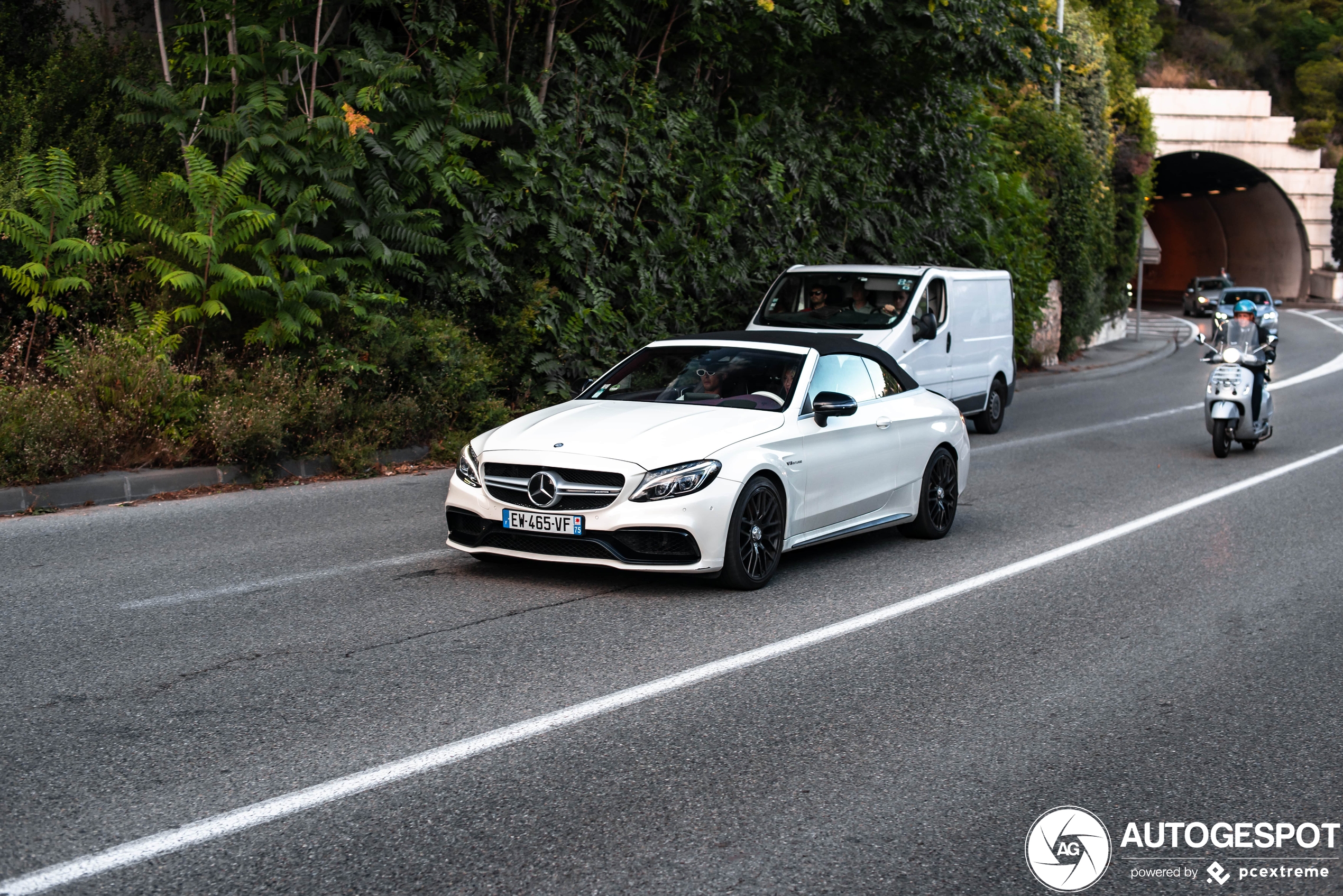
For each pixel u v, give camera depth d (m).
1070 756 4.79
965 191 21.69
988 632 6.63
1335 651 6.36
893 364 9.21
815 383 8.18
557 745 4.73
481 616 6.60
